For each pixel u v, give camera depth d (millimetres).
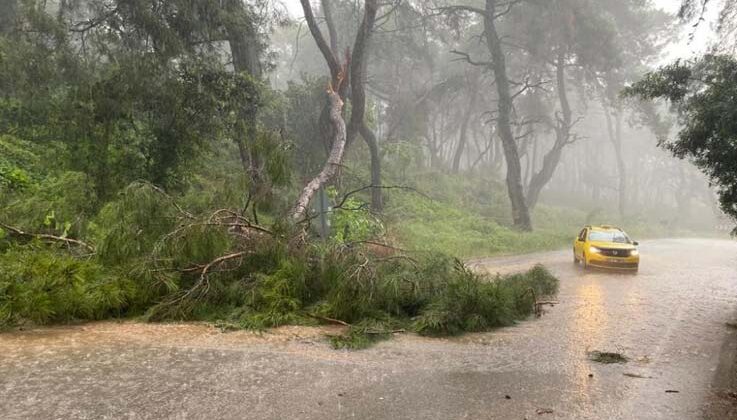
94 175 14109
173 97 15180
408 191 32062
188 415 4598
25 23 14969
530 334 8008
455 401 5156
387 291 8516
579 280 14109
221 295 8477
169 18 16047
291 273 8750
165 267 8453
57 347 6430
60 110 14648
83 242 9844
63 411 4582
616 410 5023
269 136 11062
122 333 7184
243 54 19969
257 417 4617
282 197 12250
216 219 9062
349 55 23766
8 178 12656
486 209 37188
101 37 15531
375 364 6277
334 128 21203
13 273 7426
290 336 7395
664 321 9008
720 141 10633
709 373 6211
